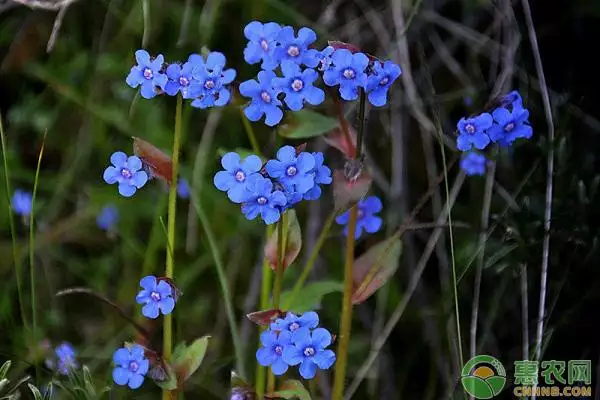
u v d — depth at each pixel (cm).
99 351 53
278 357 44
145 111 55
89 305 55
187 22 54
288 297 47
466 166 51
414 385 53
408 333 54
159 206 54
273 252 46
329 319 54
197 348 46
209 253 54
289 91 45
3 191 55
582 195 50
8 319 52
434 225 48
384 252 47
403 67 53
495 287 52
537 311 51
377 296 54
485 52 54
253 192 44
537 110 52
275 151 52
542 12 53
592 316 51
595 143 52
